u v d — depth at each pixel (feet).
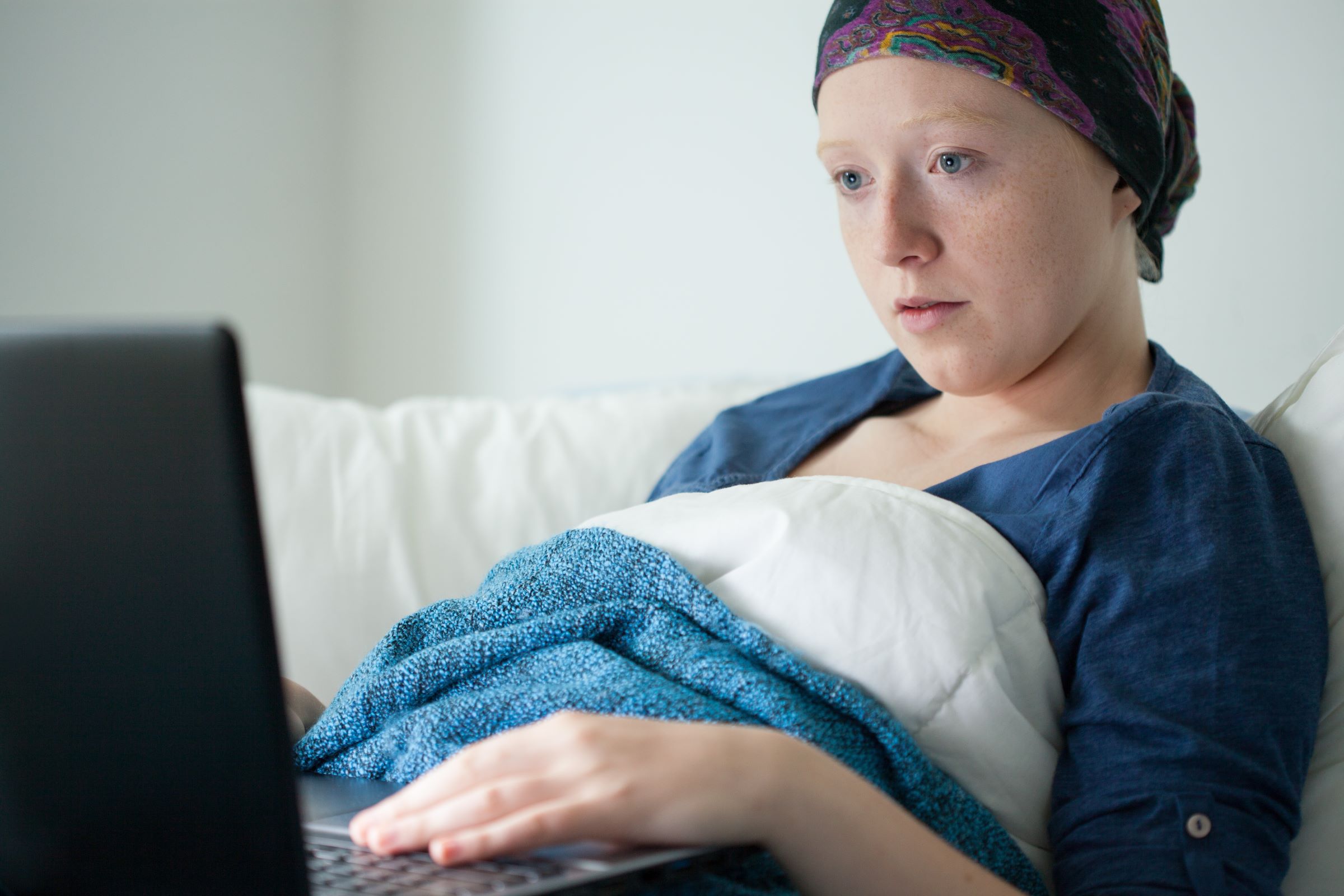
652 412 4.24
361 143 7.98
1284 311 3.76
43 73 6.92
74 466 1.32
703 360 5.83
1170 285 4.04
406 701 2.13
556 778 1.59
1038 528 2.22
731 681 1.93
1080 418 2.67
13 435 1.33
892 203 2.44
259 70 7.80
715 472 3.11
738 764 1.61
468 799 1.58
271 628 1.33
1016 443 2.64
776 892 1.76
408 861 1.56
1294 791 1.95
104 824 1.42
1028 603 2.14
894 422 3.01
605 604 2.12
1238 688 1.97
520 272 6.84
